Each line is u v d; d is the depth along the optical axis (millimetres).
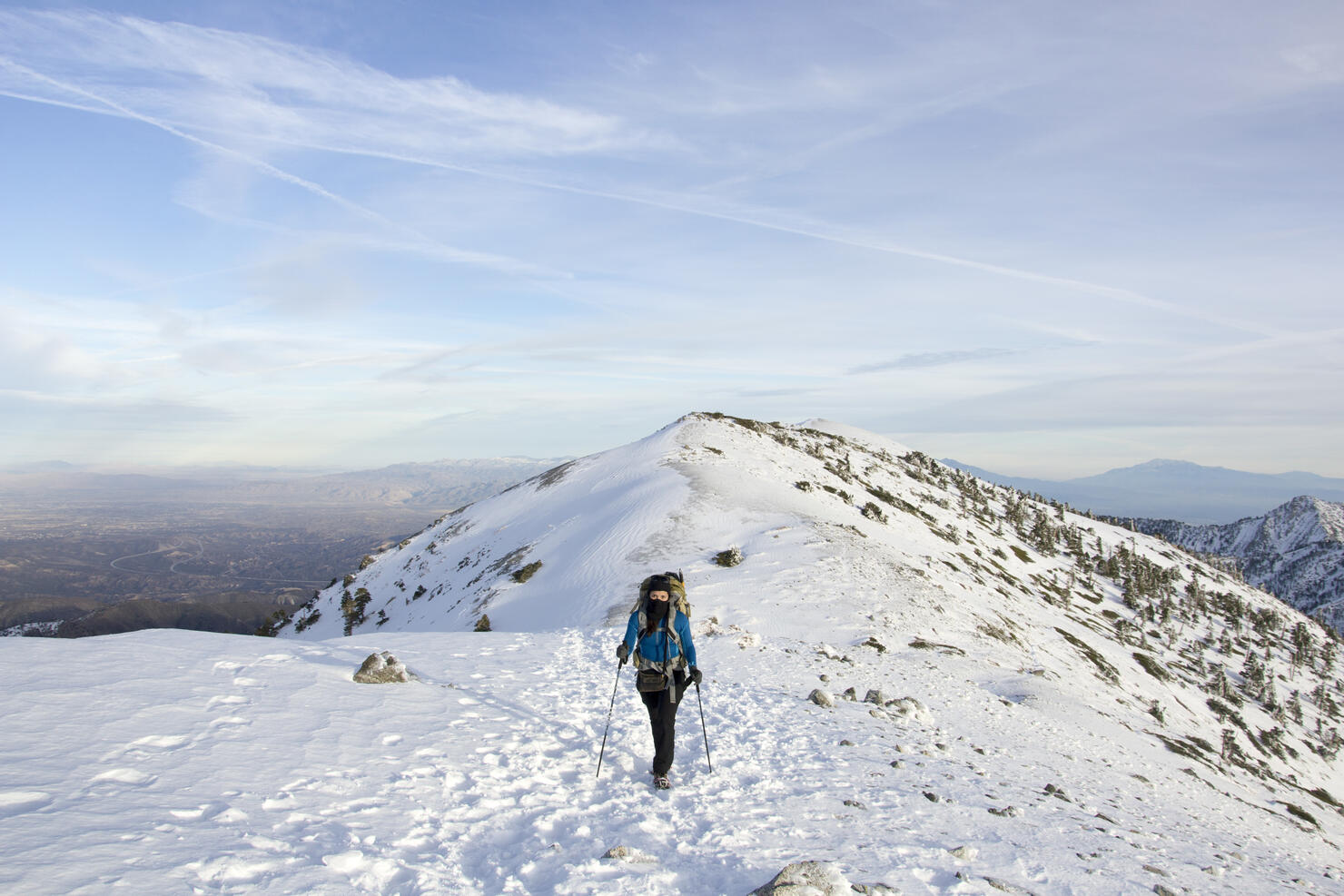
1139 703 59094
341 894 4340
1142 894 6902
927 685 20656
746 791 8180
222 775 5891
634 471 72625
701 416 96000
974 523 140250
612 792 7520
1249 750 77000
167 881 3975
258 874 4336
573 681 13320
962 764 11891
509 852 5578
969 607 45281
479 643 17344
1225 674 127375
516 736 8977
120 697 7359
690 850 6082
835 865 5996
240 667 9648
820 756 10422
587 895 4875
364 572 102375
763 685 16688
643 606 8297
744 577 37406
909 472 172750
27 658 8297
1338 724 128625
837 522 59438
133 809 4879
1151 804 14602
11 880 3568
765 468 76062
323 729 7703
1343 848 27422
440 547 88188
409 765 7141
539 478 101688
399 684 10469
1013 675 26844
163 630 11742
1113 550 199750
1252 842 15156
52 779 5117
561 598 41938
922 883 5898
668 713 8039
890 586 38125
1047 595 111375
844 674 19672
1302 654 162875
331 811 5656
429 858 5172
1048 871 6930
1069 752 17812
